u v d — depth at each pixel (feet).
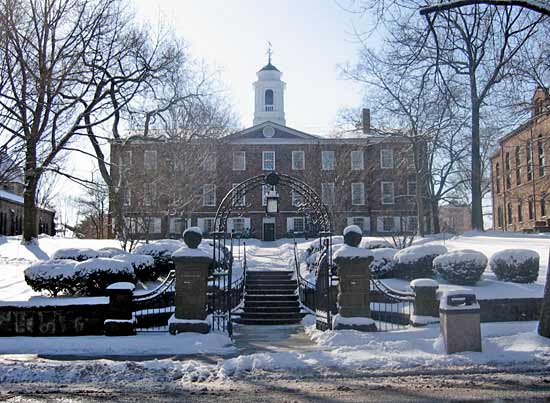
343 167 162.20
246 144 177.47
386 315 50.34
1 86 50.03
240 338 45.24
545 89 64.95
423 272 56.90
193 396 25.49
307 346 40.27
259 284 68.33
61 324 43.62
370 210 172.76
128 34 96.17
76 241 118.11
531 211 140.36
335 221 136.87
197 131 111.55
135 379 29.30
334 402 23.89
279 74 212.23
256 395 25.52
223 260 65.98
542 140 106.63
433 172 138.41
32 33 53.16
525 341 36.17
